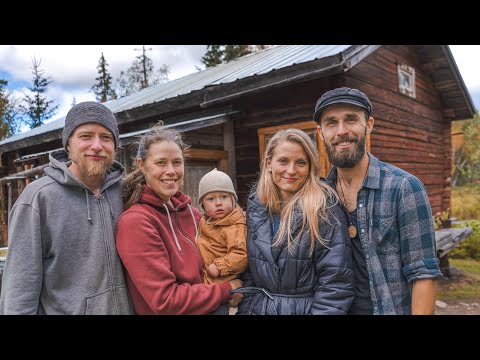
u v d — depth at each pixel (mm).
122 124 6965
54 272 1553
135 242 1615
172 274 1653
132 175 1899
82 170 1672
